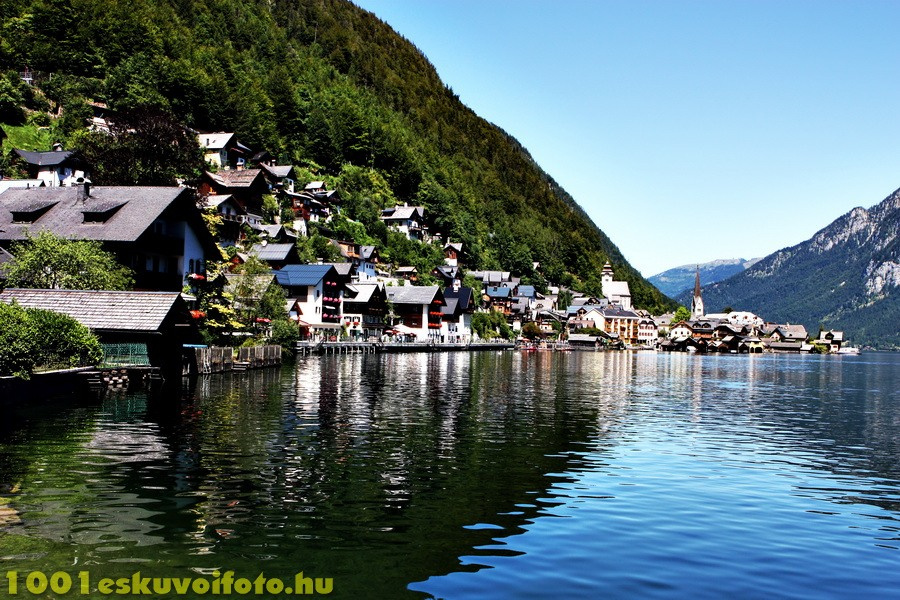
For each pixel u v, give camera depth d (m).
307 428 31.05
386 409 39.03
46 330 36.09
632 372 90.88
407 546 15.96
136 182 79.12
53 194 61.00
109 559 14.59
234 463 23.42
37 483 20.11
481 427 33.59
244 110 177.38
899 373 110.25
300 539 16.16
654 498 20.88
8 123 125.19
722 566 15.33
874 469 26.59
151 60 160.12
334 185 190.62
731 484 23.11
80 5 158.38
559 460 26.09
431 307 151.38
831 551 16.55
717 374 92.81
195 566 14.40
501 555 15.59
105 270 52.09
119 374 42.88
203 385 47.88
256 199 134.88
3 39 144.88
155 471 21.91
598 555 15.77
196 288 66.56
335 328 116.25
